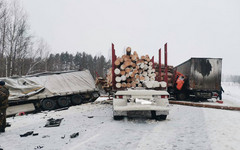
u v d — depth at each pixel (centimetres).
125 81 826
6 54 2055
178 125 523
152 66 901
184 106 1006
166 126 513
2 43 2022
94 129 483
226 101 1434
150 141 380
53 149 340
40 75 1078
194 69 1385
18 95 921
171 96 1566
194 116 663
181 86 1438
